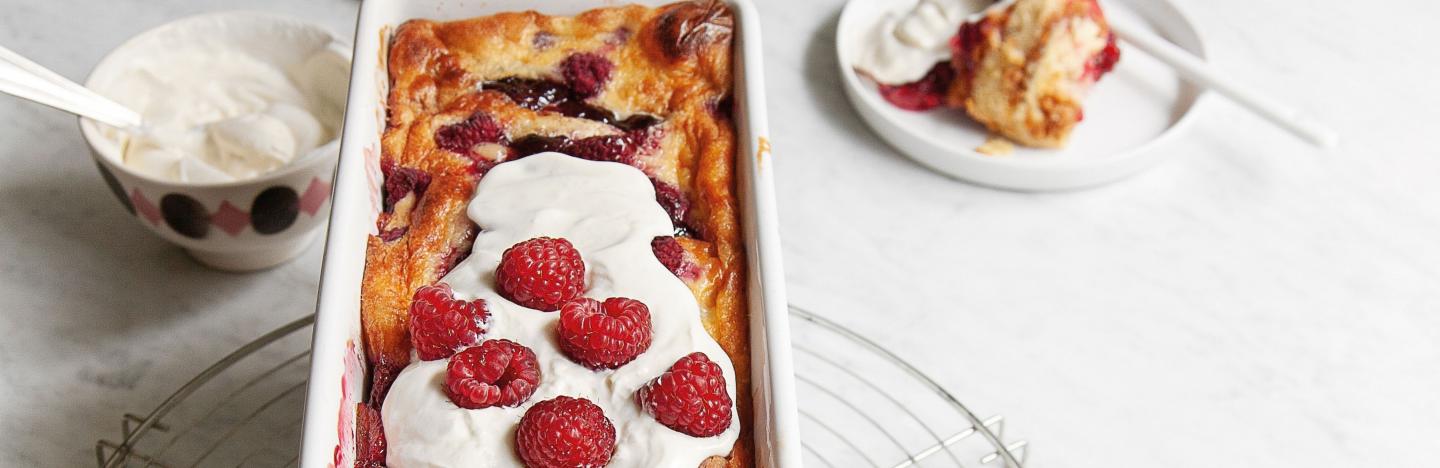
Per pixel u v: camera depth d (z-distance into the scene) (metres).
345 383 0.58
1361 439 0.74
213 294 0.74
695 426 0.57
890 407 0.73
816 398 0.73
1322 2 0.91
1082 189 0.82
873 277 0.77
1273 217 0.81
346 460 0.58
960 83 0.82
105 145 0.68
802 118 0.83
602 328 0.58
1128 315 0.77
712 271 0.62
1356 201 0.82
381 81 0.66
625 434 0.57
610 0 0.69
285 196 0.69
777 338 0.58
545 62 0.68
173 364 0.72
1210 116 0.85
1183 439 0.74
